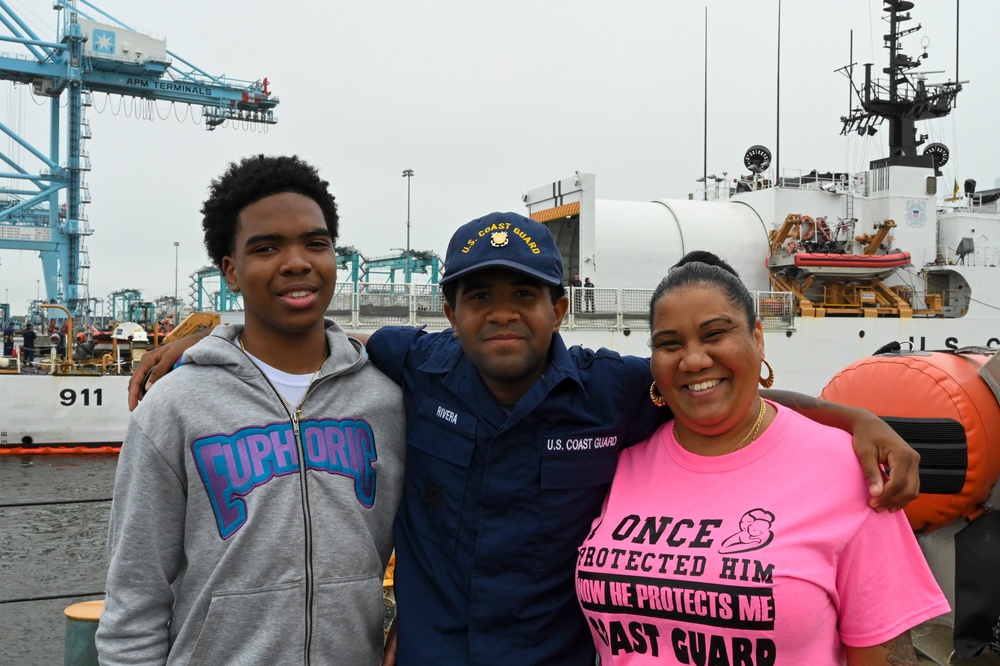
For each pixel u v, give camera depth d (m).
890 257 22.94
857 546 2.38
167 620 2.45
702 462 2.57
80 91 44.84
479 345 2.59
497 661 2.57
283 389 2.60
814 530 2.34
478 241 2.56
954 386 4.10
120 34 44.97
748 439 2.58
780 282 23.70
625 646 2.46
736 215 25.27
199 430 2.41
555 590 2.65
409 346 2.98
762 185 25.66
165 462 2.40
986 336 23.55
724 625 2.27
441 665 2.59
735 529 2.39
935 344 23.11
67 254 45.69
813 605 2.23
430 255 39.34
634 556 2.45
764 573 2.25
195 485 2.40
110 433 19.88
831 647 2.32
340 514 2.50
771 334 21.69
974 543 4.07
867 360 4.61
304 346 2.65
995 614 3.99
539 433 2.66
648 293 21.16
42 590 10.81
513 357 2.57
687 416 2.55
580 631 2.70
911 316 23.39
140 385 3.04
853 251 24.66
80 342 25.14
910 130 26.58
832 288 23.64
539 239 2.59
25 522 13.98
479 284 2.56
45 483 16.66
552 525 2.62
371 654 2.61
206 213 2.73
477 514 2.66
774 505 2.40
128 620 2.34
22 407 19.30
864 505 2.41
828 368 22.19
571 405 2.68
